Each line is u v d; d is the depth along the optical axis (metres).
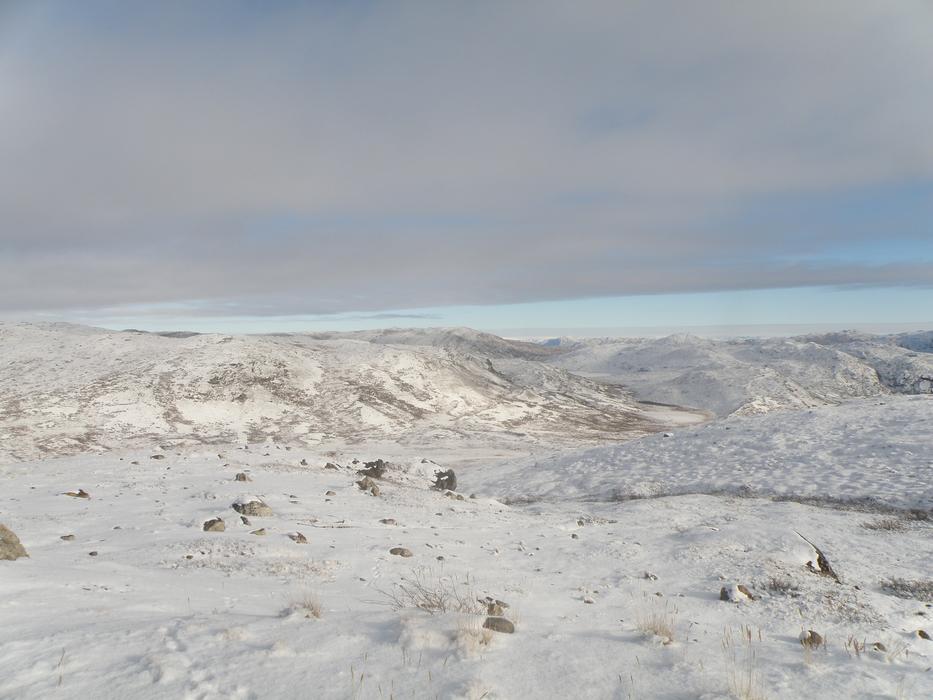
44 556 8.34
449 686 4.02
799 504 20.75
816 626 7.36
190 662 4.20
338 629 5.27
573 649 5.14
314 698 3.76
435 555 10.84
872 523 16.81
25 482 17.05
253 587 7.43
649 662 4.92
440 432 65.62
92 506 13.57
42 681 3.78
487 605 6.88
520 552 12.16
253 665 4.24
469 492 31.19
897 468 23.83
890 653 5.86
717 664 4.97
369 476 21.92
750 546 12.57
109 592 6.30
